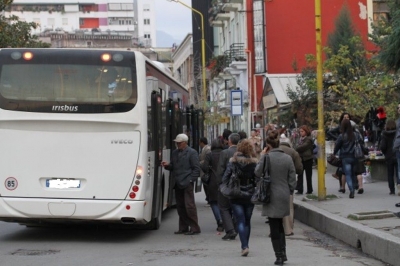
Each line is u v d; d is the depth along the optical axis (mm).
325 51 33281
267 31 44406
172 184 16656
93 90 13039
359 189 18812
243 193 11531
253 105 45438
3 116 13008
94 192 13008
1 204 13055
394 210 15117
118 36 99000
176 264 11086
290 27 44500
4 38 32125
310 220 15977
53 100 13016
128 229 15602
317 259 11547
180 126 19016
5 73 13109
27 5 131375
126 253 12250
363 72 31547
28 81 13078
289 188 10742
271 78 38719
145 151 13078
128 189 13000
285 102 36344
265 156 10703
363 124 27422
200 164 15086
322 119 17734
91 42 97500
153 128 14070
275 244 10820
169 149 16641
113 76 13078
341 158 17922
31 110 13000
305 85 33281
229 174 11648
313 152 20594
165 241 13797
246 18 46281
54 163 13031
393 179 18312
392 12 20344
